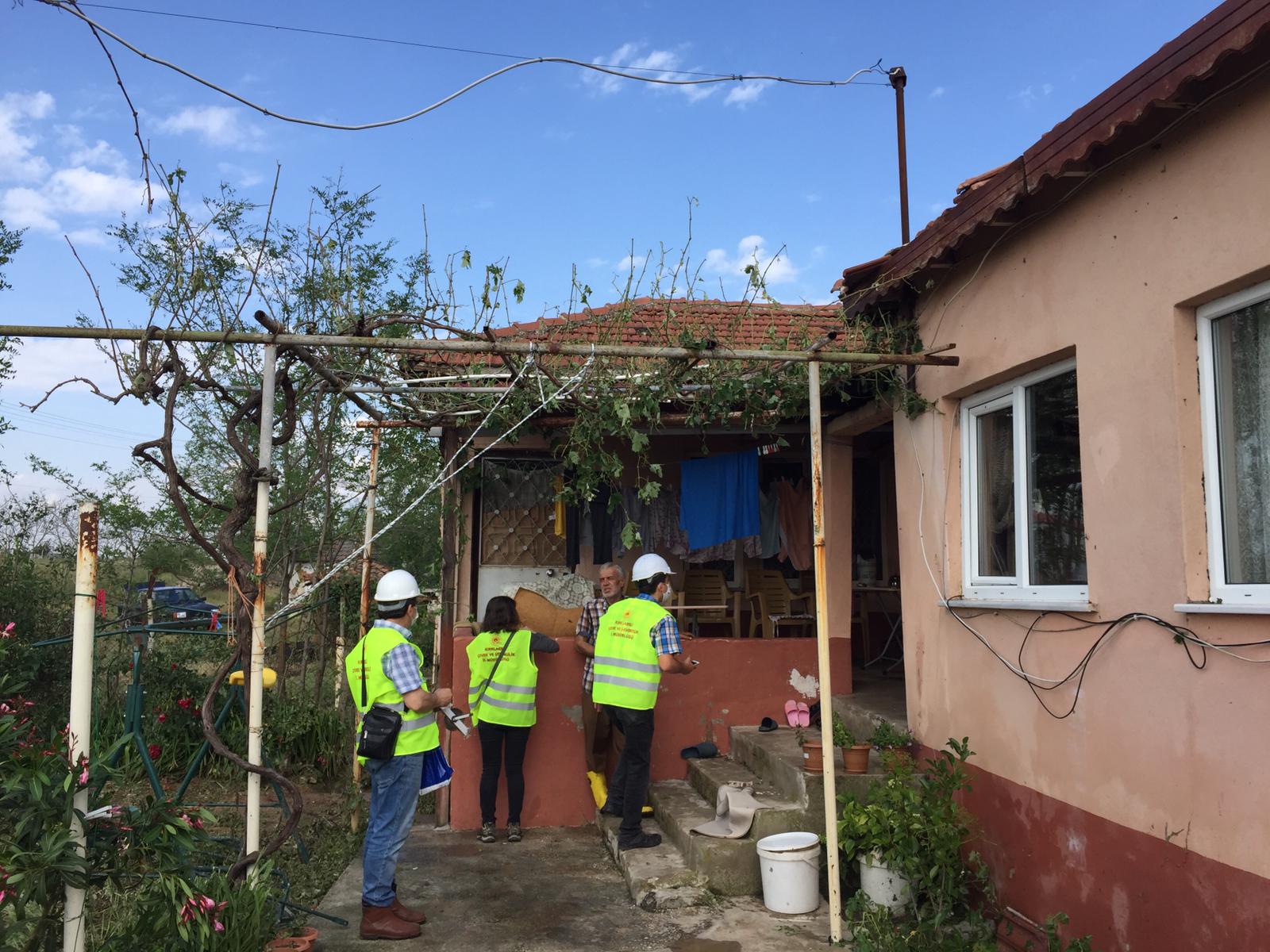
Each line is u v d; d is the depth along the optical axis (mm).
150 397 4625
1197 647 3584
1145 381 3922
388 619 5188
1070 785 4352
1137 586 3938
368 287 8352
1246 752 3330
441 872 6180
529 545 8711
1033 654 4660
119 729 8117
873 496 9812
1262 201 3322
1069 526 4633
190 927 3775
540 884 5926
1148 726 3848
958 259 5312
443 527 8086
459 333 5477
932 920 4816
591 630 7168
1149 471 3891
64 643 7770
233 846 5512
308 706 9359
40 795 3402
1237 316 3648
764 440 8664
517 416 6617
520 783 6965
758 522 7676
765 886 5359
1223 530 3662
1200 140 3617
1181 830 3643
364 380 5914
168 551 12320
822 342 5336
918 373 5953
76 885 3449
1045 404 4875
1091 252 4270
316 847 6668
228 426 4754
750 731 7309
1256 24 3082
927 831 4953
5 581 9062
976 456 5543
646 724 6172
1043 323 4633
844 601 7590
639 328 6617
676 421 7344
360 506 12320
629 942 4957
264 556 4672
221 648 9812
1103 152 3990
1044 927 4328
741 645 7582
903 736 5914
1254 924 3273
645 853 6062
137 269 7039
